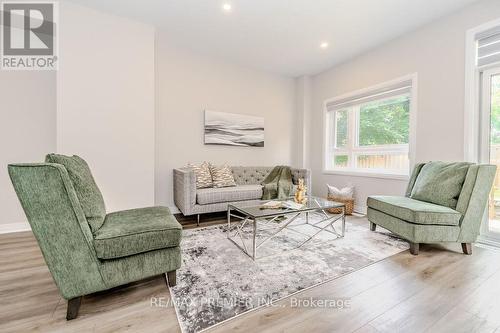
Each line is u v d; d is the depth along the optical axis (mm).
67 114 2463
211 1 2436
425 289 1536
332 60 3904
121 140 2725
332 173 4199
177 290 1506
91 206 1445
